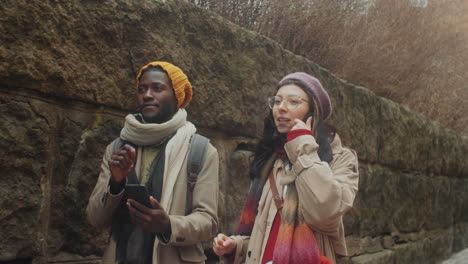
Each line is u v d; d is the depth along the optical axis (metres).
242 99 3.20
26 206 2.00
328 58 5.34
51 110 2.14
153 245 1.89
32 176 2.03
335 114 4.26
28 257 2.01
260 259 1.90
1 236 1.91
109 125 2.41
